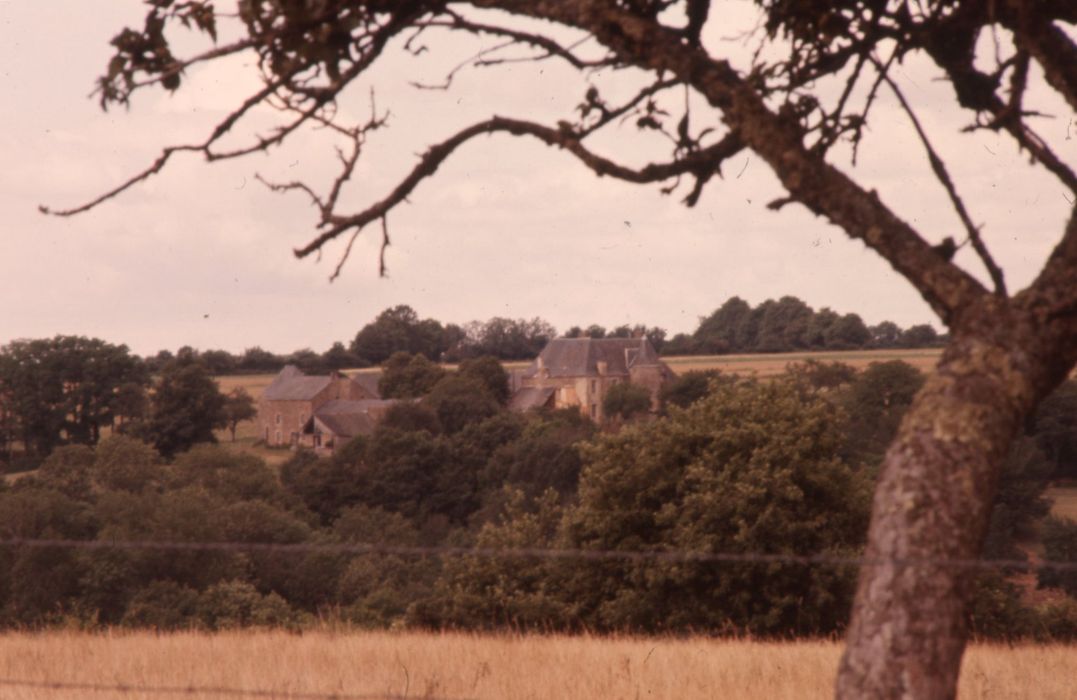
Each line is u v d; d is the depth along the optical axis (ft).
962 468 54.75
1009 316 57.62
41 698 137.39
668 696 144.36
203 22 74.69
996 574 386.93
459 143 71.36
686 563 357.61
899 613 53.01
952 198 61.72
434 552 70.33
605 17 66.59
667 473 388.16
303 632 231.71
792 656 190.60
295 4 68.85
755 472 359.05
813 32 75.00
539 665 168.96
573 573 388.57
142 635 220.84
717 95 64.54
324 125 71.97
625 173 69.15
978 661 193.67
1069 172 66.64
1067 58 62.54
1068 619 372.79
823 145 79.97
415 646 192.44
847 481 375.45
